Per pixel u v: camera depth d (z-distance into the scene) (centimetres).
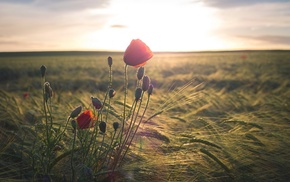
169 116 67
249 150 50
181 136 51
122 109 66
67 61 801
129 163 46
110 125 59
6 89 234
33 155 45
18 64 614
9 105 83
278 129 59
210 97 101
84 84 273
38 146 49
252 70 409
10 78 411
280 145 52
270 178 46
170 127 61
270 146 51
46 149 43
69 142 53
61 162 47
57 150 45
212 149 50
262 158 48
